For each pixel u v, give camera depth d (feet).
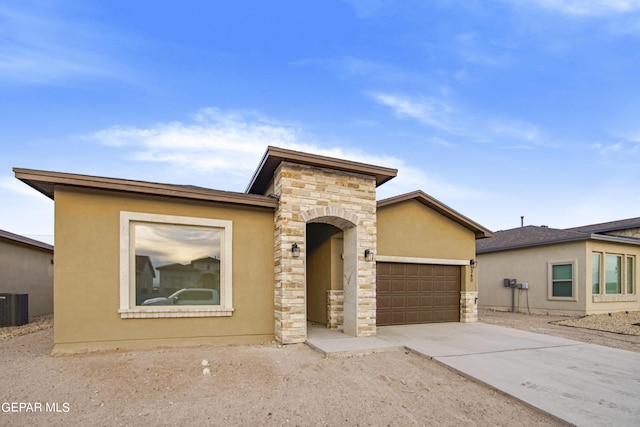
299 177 26.35
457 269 40.06
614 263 48.80
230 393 16.11
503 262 55.06
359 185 28.78
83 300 21.83
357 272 28.27
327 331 30.48
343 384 17.74
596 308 45.24
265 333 26.30
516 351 24.20
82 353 21.34
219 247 25.73
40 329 33.17
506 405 15.70
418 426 13.70
